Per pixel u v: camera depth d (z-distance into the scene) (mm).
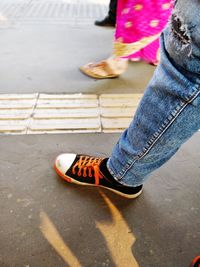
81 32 2191
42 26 2266
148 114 572
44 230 821
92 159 950
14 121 1221
